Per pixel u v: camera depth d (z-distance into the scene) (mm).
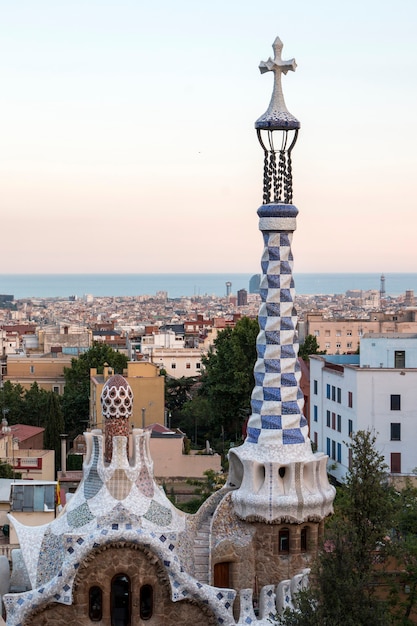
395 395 109062
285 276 48969
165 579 45375
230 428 157125
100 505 46469
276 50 50125
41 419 163750
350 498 49375
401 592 54781
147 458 47969
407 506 60656
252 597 46875
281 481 47781
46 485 62969
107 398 47625
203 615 45844
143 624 45562
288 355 48750
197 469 111438
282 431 48219
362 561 46656
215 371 156125
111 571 45375
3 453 104188
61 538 46812
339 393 115875
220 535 47719
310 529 47938
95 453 47406
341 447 115125
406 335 124812
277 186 49312
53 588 45312
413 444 108875
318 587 44688
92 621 45594
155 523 46344
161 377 147625
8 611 45719
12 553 53781
